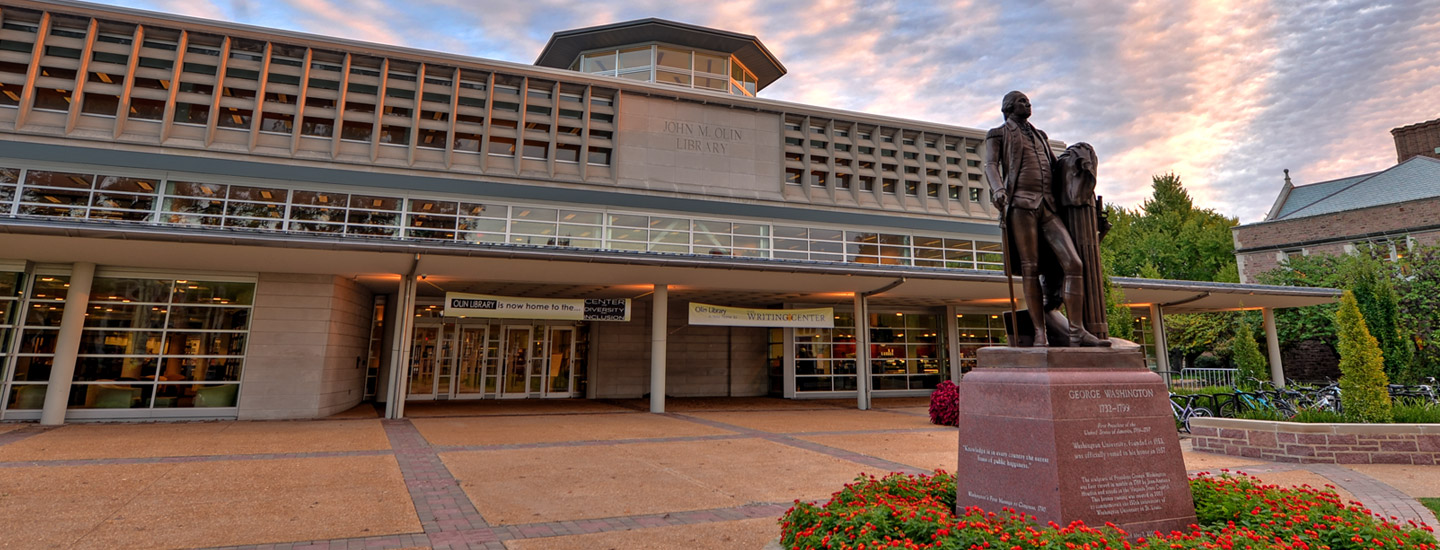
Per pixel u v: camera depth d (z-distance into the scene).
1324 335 27.89
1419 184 32.88
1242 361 20.56
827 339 24.23
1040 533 4.03
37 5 18.61
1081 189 5.59
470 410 17.88
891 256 27.09
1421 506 7.02
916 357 25.36
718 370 24.67
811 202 26.23
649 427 14.27
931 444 11.72
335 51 21.00
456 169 21.86
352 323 17.77
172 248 12.97
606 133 24.67
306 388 15.53
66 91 18.75
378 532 5.73
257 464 9.10
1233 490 5.36
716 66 30.58
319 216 20.34
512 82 23.27
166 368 14.64
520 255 14.05
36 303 13.91
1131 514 4.71
